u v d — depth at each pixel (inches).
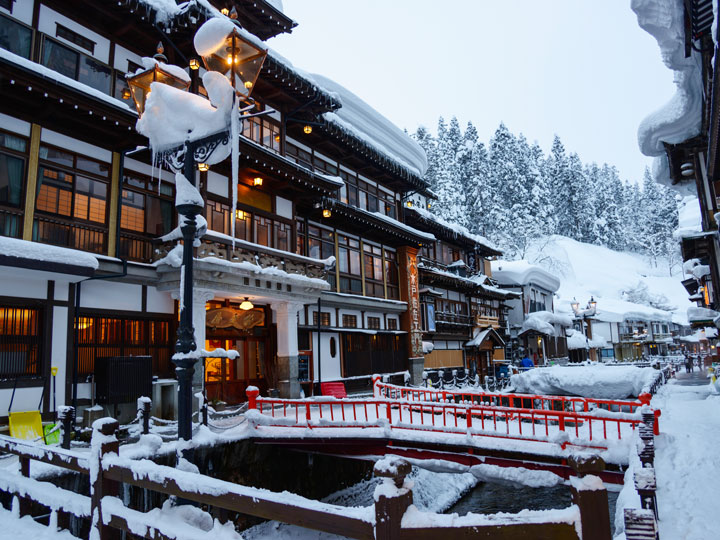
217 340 744.3
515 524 110.6
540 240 3449.8
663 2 463.2
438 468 478.0
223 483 163.8
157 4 613.3
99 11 596.4
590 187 5054.1
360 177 1120.2
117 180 605.0
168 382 596.4
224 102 295.4
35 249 470.9
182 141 315.3
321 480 612.1
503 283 2006.6
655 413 457.7
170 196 668.1
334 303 938.7
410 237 1137.4
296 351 797.2
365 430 500.4
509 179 3528.5
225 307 738.8
